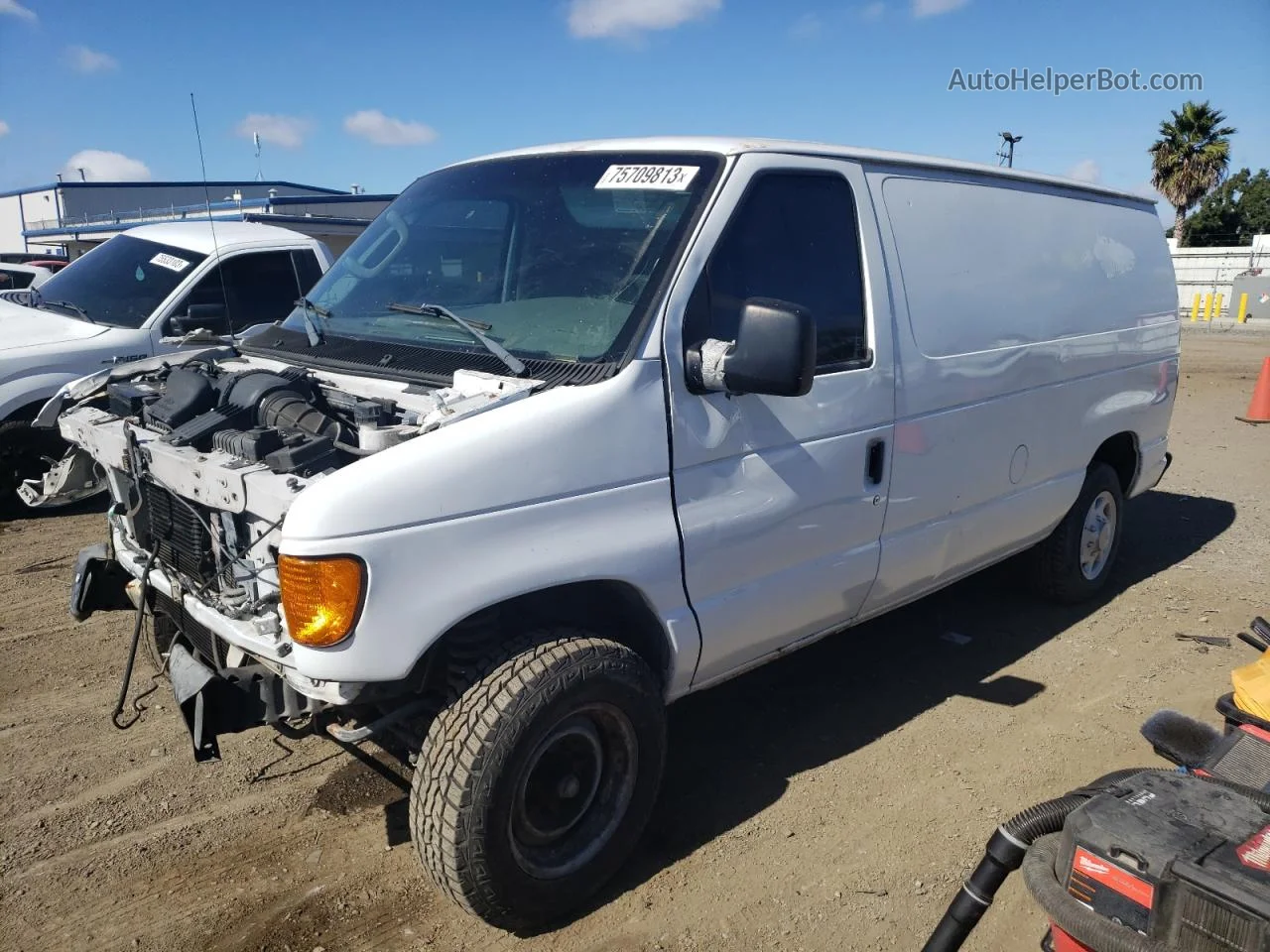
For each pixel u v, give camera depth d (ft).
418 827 8.91
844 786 12.26
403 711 9.42
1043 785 12.36
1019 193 15.02
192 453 9.75
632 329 9.73
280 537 8.55
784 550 11.16
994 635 17.10
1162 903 5.97
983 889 7.13
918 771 12.65
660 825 11.39
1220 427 37.22
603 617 10.59
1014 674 15.53
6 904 9.92
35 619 16.97
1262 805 6.65
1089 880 6.33
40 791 11.86
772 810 11.71
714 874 10.53
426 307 10.94
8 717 13.58
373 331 11.71
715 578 10.46
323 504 7.94
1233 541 22.76
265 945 9.41
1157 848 6.15
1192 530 23.77
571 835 9.73
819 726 13.78
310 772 12.41
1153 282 18.34
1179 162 141.38
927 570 13.64
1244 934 5.62
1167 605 18.66
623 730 9.78
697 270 10.12
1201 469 30.22
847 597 12.37
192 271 24.68
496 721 8.69
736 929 9.72
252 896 10.09
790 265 11.16
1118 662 16.03
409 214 13.05
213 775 12.28
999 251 14.29
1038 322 14.92
